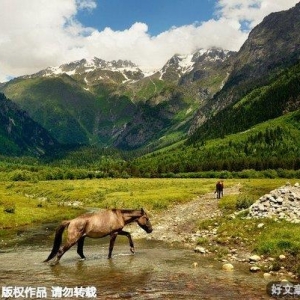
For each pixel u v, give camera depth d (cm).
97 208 5847
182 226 3531
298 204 3181
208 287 1566
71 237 2052
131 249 2334
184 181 13388
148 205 5522
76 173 17612
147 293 1474
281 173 16162
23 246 2759
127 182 12662
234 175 17400
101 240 2995
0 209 4628
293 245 2158
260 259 2083
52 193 8669
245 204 4306
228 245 2511
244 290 1525
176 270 1880
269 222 2822
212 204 5216
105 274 1783
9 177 15700
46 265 1989
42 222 4425
